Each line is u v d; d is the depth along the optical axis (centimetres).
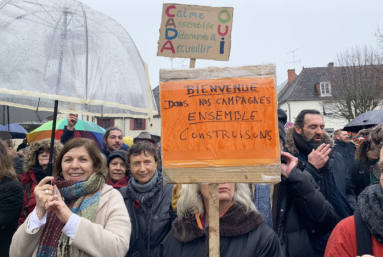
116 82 215
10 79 185
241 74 176
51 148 223
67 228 188
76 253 195
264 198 244
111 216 211
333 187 283
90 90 203
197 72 178
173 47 194
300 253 236
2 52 189
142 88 232
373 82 2070
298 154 317
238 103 174
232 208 197
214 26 195
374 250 161
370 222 161
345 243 170
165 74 179
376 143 219
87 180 214
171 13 195
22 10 202
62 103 268
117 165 370
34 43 195
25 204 319
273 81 173
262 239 190
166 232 278
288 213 245
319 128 307
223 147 172
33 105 268
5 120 562
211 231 167
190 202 204
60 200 195
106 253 191
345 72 2180
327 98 2531
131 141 655
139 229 279
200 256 194
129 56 230
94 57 211
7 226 239
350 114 2195
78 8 213
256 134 171
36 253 200
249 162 170
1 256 236
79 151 223
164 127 176
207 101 176
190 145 174
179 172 173
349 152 531
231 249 188
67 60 199
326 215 236
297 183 235
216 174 171
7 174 249
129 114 272
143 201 287
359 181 342
